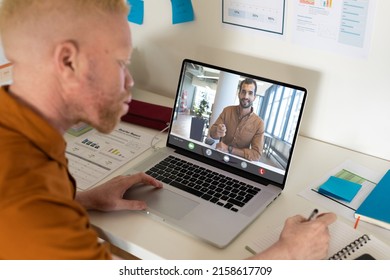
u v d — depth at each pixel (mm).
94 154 1276
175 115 1276
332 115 1323
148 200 1082
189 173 1186
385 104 1230
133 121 1431
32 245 693
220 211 1056
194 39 1474
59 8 752
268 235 1000
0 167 710
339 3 1180
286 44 1310
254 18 1327
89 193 1053
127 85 890
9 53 793
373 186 1161
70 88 803
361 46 1196
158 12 1501
